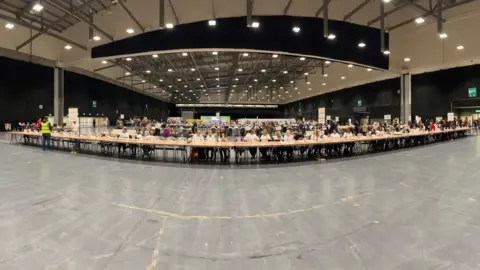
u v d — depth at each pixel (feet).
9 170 23.31
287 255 9.15
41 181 19.40
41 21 45.57
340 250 9.48
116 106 98.94
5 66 62.03
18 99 64.34
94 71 74.33
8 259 8.79
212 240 10.27
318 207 14.11
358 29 40.45
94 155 34.01
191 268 8.33
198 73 83.35
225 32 36.47
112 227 11.39
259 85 112.88
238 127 75.31
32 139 48.60
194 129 54.90
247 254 9.21
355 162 29.19
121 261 8.71
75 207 13.85
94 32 43.91
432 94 65.77
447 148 41.11
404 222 12.00
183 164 28.02
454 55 51.93
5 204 14.20
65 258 8.87
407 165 26.68
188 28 37.01
